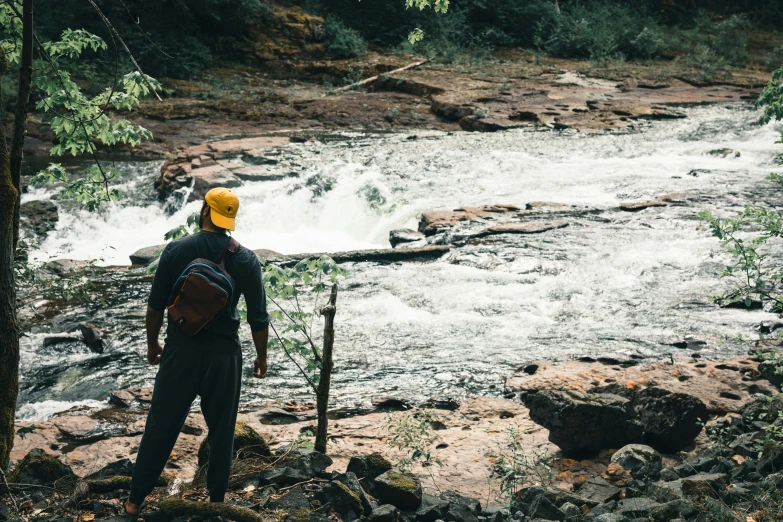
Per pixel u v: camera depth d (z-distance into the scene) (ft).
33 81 19.29
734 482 15.61
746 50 128.36
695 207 44.83
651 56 119.75
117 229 49.52
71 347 28.09
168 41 95.14
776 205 44.57
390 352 26.96
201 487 14.26
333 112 79.87
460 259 37.50
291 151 61.36
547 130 71.36
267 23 108.27
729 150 59.72
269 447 17.92
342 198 50.83
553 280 34.06
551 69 104.42
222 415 12.24
